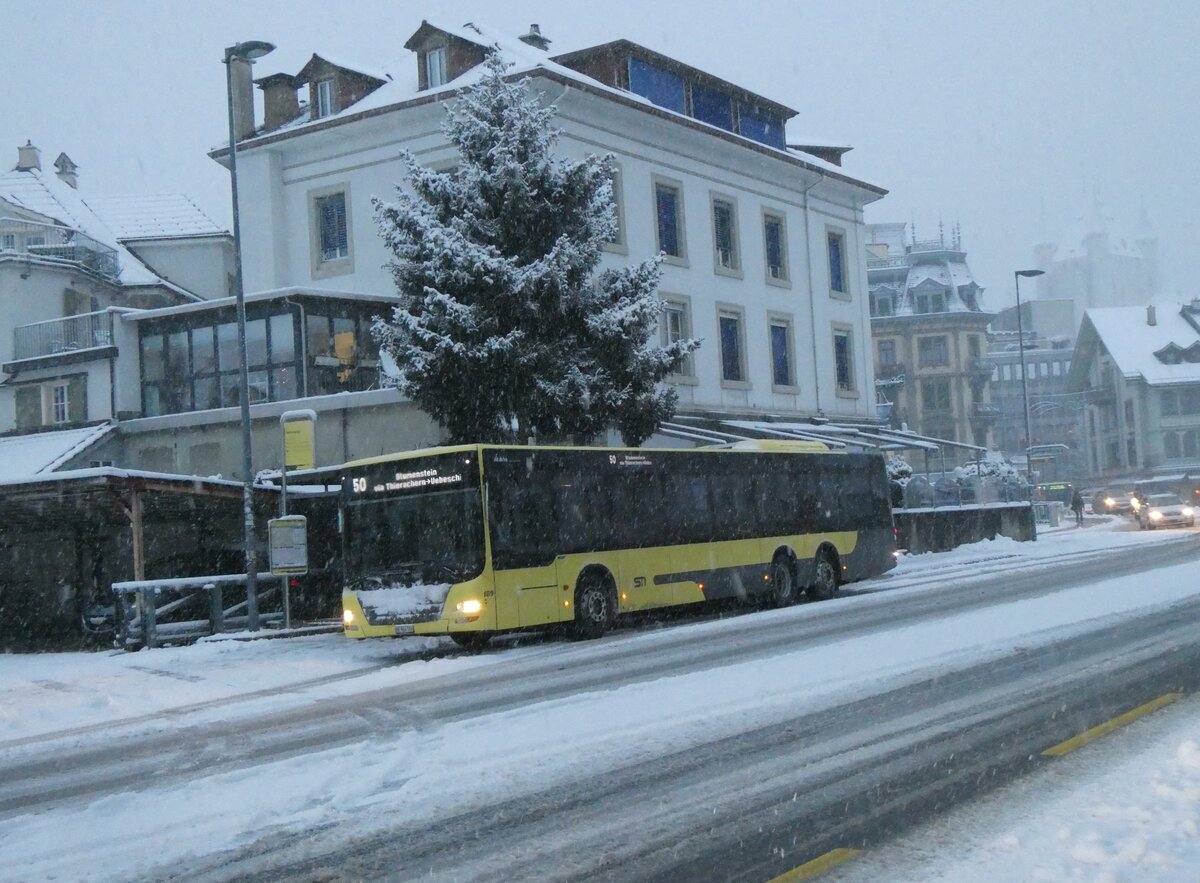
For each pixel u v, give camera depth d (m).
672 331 40.12
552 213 26.80
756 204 44.38
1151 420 91.94
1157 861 6.03
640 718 11.09
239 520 27.22
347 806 8.34
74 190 50.84
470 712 12.29
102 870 7.08
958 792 7.90
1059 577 26.05
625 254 37.84
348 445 32.06
